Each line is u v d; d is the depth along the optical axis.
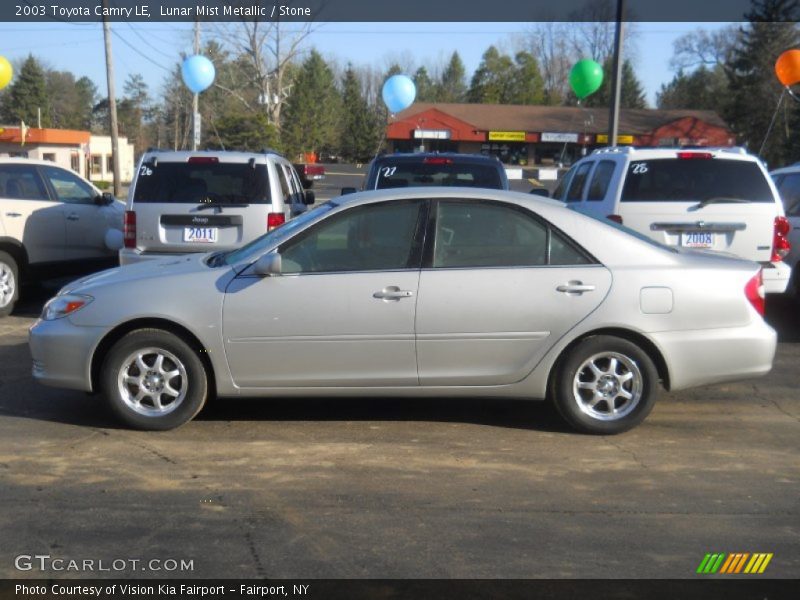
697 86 63.59
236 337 5.91
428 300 5.89
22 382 7.37
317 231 6.00
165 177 9.26
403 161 10.62
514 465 5.52
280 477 5.28
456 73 82.00
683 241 8.55
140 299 5.91
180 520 4.65
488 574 4.09
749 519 4.74
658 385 6.17
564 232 6.01
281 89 39.84
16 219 10.40
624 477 5.34
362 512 4.78
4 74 16.25
